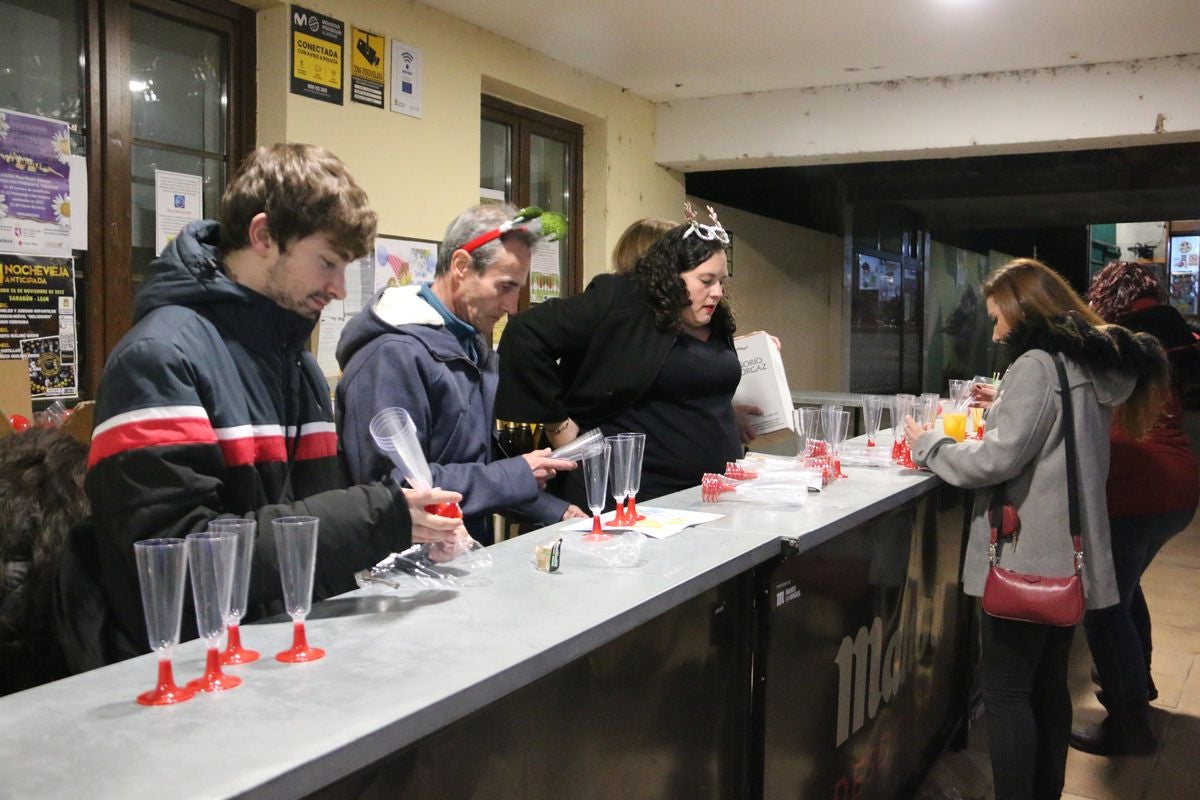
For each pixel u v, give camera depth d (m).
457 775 1.01
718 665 1.58
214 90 3.38
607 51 4.61
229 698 0.92
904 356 8.71
